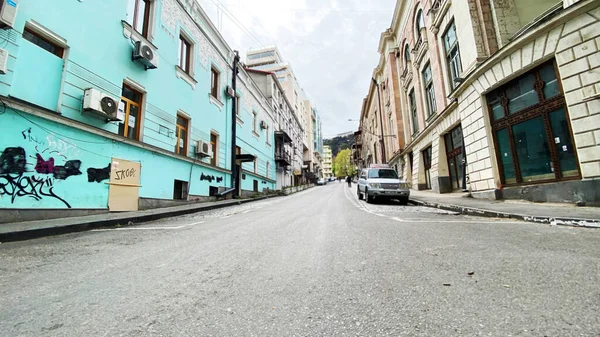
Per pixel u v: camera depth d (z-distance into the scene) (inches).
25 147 242.8
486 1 402.3
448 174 575.5
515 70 323.0
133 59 376.8
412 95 849.5
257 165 911.0
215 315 77.5
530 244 146.6
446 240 162.2
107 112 311.9
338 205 443.2
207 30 595.2
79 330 70.4
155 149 402.9
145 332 68.9
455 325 68.4
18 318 77.0
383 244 156.4
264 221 268.1
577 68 263.0
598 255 121.4
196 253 147.0
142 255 144.8
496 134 370.9
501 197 358.9
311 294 90.5
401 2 832.3
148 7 426.6
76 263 131.1
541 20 284.2
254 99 904.3
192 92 526.0
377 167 563.5
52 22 272.5
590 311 72.2
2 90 228.8
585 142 258.4
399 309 78.2
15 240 186.2
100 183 315.9
